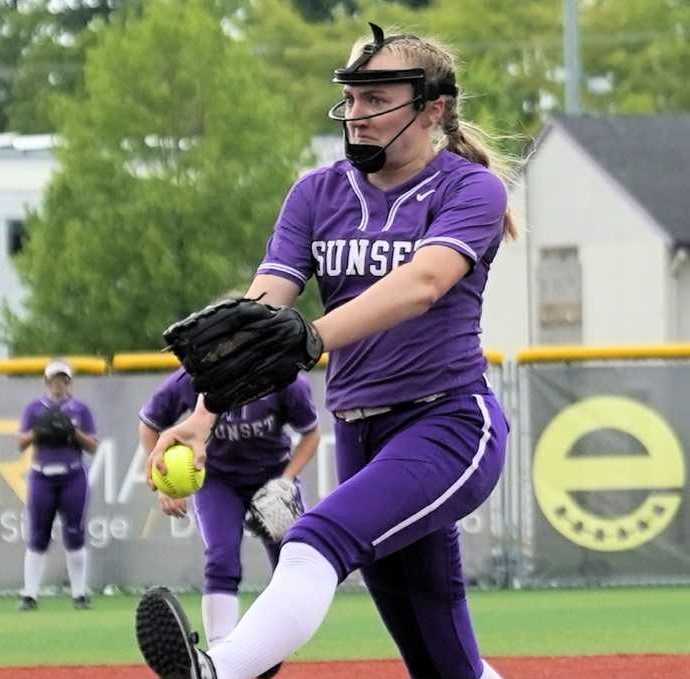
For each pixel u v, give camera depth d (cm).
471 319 960
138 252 5950
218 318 845
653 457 2908
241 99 6022
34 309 6050
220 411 874
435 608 1011
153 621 830
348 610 2592
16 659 1986
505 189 957
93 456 2870
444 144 1012
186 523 2884
